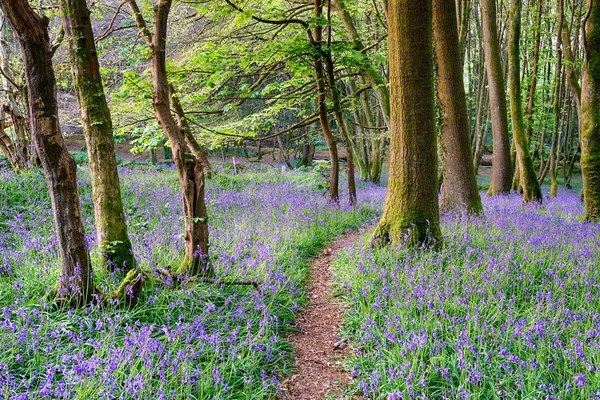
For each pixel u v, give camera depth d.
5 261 5.72
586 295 4.93
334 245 9.12
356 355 4.52
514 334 4.25
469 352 3.98
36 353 3.66
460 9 14.89
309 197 12.99
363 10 16.03
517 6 14.98
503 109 16.62
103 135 5.29
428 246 7.16
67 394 3.10
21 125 11.92
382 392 3.79
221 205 11.05
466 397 3.41
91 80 5.14
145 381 3.33
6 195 9.43
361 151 26.52
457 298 4.89
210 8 9.71
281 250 7.52
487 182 33.47
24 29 3.81
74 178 4.41
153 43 5.52
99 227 5.43
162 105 5.60
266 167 26.12
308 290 6.50
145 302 4.79
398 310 4.81
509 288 5.55
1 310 4.31
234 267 6.33
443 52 10.27
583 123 10.72
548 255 6.57
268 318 4.82
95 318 4.32
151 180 13.62
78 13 4.94
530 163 15.22
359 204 13.03
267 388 3.85
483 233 8.02
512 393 3.58
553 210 13.33
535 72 20.33
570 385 3.44
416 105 7.31
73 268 4.47
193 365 3.91
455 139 10.42
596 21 10.18
